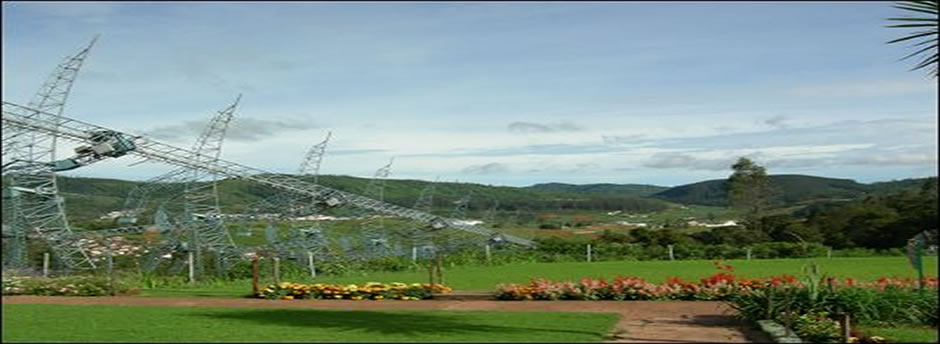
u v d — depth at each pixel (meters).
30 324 13.70
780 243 41.09
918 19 7.71
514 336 11.76
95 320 14.26
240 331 12.55
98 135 27.19
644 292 17.56
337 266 29.62
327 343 11.16
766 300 13.17
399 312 15.53
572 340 11.34
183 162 29.36
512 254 38.94
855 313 12.65
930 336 11.67
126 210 30.91
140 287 22.25
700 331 12.54
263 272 27.11
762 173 61.34
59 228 27.86
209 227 28.97
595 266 33.19
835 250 40.84
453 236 41.28
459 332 12.26
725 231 51.62
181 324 13.54
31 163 26.88
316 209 34.28
